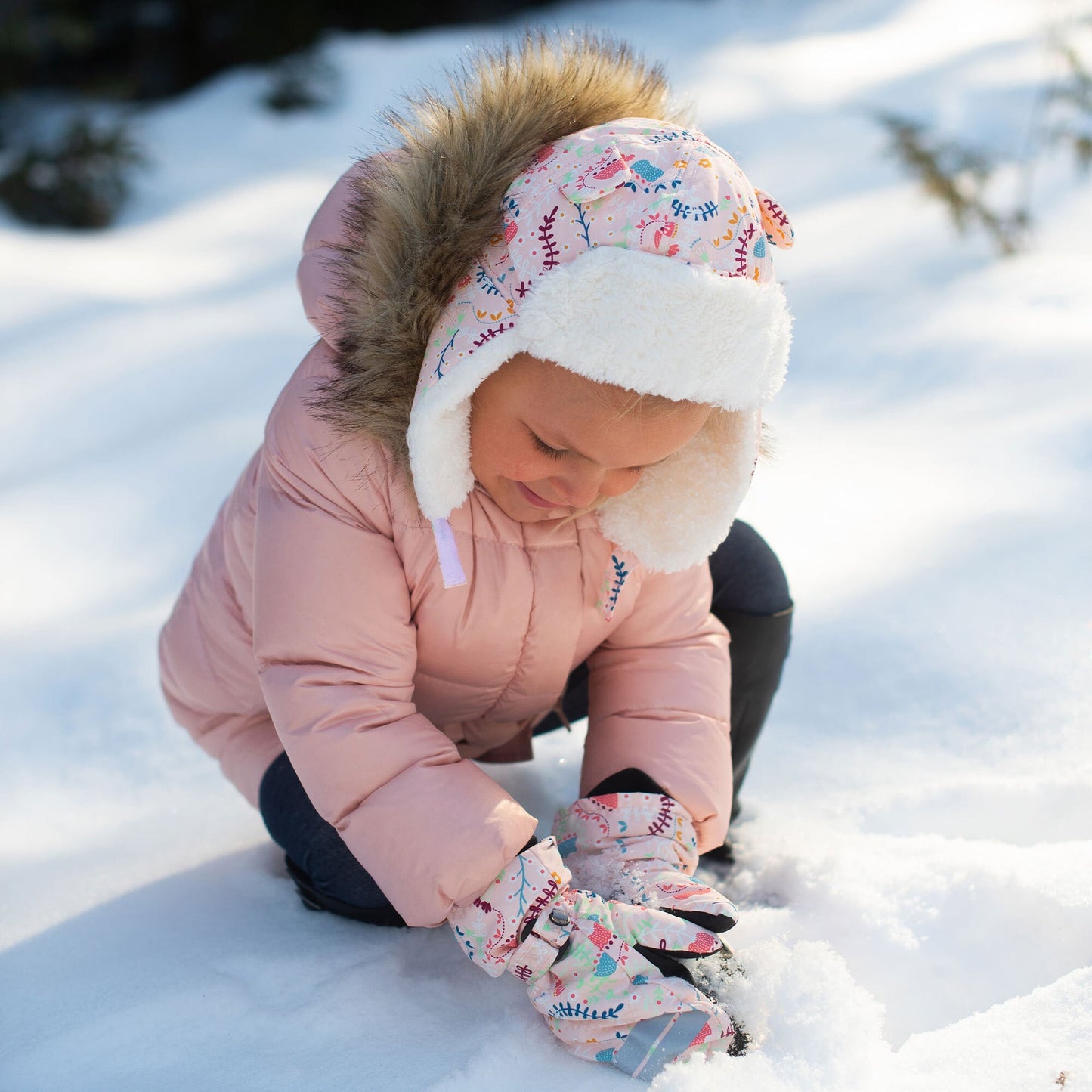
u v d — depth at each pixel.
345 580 1.10
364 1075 0.99
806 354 2.94
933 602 1.83
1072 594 1.78
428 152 1.03
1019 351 2.74
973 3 6.70
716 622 1.30
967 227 3.56
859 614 1.84
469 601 1.15
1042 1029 0.99
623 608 1.23
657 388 0.95
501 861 1.03
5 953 1.21
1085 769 1.39
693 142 1.01
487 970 1.05
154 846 1.46
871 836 1.36
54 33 6.52
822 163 4.57
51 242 4.57
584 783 1.23
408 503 1.11
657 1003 1.00
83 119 5.16
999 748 1.52
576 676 1.39
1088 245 3.44
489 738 1.36
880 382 2.73
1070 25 4.16
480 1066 0.98
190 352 3.32
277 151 5.78
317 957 1.16
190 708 1.39
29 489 2.61
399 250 1.02
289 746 1.10
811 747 1.59
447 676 1.21
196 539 2.39
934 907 1.20
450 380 0.98
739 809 1.43
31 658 1.97
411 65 6.63
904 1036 1.09
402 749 1.08
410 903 1.05
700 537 1.18
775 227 1.09
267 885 1.33
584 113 1.07
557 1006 1.01
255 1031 1.05
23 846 1.49
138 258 4.42
